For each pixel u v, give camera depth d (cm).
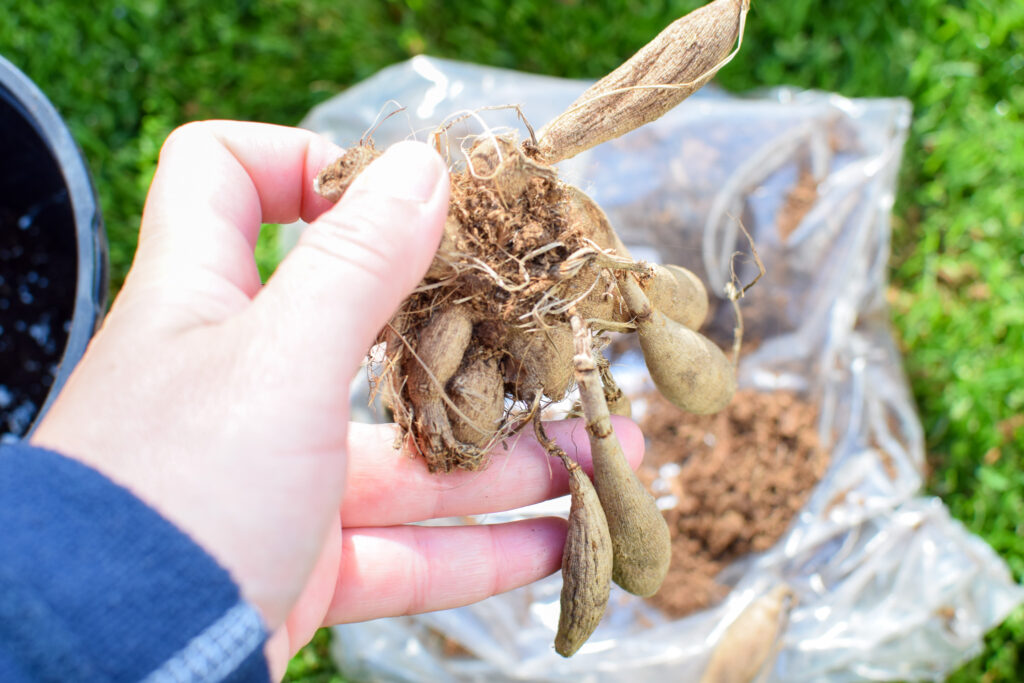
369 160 22
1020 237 42
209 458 19
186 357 20
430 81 40
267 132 25
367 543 26
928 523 36
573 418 26
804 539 36
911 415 39
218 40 44
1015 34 43
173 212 23
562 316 22
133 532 19
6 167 31
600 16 44
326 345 20
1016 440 40
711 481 37
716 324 40
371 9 45
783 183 39
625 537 23
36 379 32
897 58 44
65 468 19
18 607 18
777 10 44
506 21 44
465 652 35
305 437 20
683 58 22
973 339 41
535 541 26
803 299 39
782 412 38
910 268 43
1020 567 38
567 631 23
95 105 42
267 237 41
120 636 18
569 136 22
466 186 22
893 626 35
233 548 19
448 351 22
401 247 21
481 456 23
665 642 35
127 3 42
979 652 35
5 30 41
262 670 19
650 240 40
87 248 26
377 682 35
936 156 43
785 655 35
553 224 22
